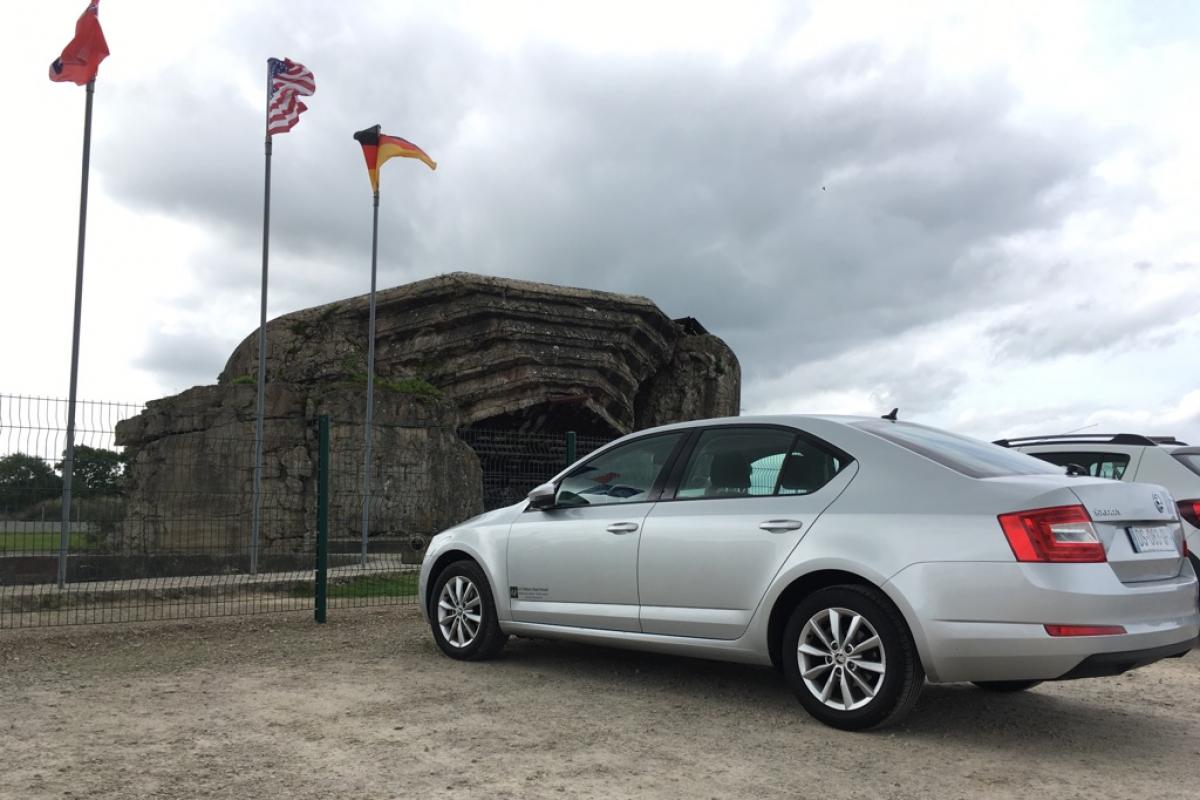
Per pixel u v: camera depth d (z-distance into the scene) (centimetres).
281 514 1994
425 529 2094
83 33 1447
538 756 486
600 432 3197
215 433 1983
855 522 538
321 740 514
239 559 1233
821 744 512
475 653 734
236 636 877
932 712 591
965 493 514
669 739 521
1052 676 479
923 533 512
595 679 675
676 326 3550
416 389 2558
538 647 802
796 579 552
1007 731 549
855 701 532
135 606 1042
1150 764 488
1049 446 996
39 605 997
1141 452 927
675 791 434
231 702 605
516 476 1284
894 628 513
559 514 696
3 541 965
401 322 2917
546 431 3088
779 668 585
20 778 443
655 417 3556
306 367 2836
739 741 518
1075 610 471
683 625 602
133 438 1148
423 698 617
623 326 3098
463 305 2881
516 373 2909
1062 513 486
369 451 1443
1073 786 449
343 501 2034
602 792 431
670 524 618
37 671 710
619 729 541
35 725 546
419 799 418
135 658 764
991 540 492
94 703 602
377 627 933
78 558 1051
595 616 650
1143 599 489
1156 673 734
